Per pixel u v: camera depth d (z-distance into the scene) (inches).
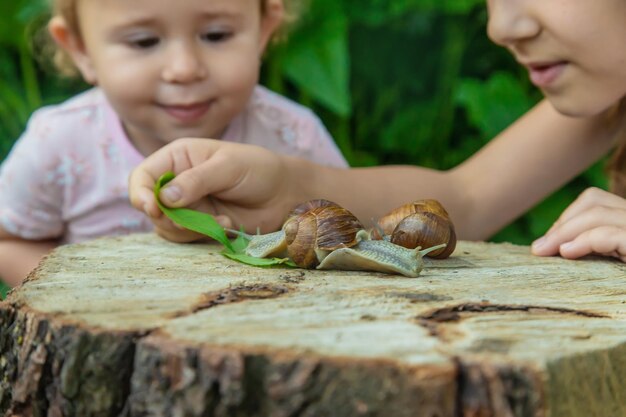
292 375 13.1
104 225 29.3
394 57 36.3
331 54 33.3
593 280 18.0
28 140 29.3
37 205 29.1
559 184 28.0
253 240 19.9
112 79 26.2
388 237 19.6
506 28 21.9
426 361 13.0
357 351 13.2
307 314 14.9
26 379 14.7
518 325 14.6
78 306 15.2
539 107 28.6
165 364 13.5
